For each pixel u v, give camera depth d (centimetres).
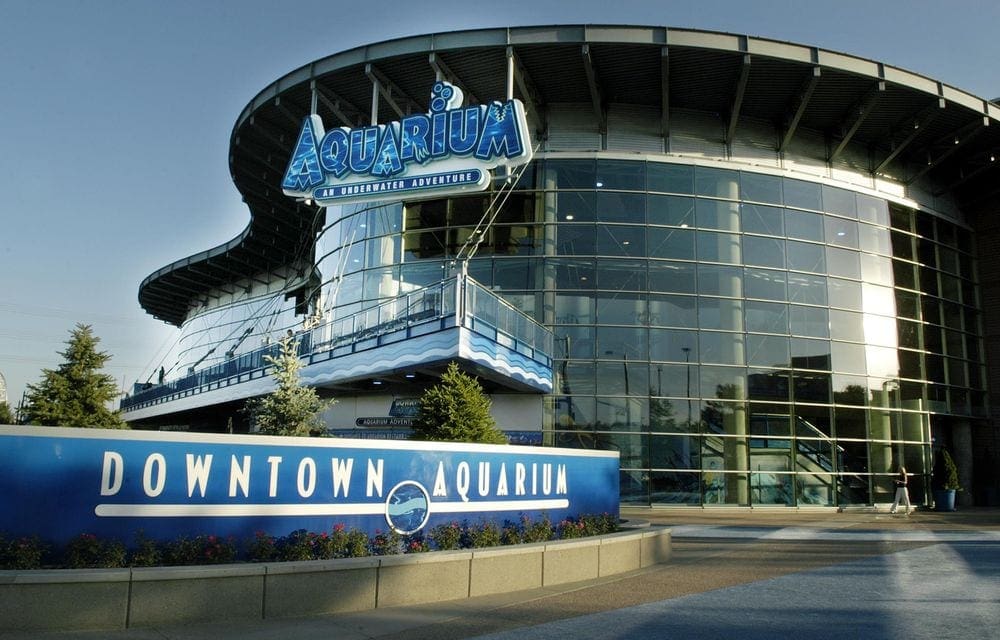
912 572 1224
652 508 2556
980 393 3316
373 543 1004
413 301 2119
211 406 3688
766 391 2712
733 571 1230
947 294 3281
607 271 2697
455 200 2800
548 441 2581
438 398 1496
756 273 2792
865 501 2778
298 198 2739
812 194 2942
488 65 2705
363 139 2653
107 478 843
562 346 2642
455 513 1122
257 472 935
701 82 2745
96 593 729
